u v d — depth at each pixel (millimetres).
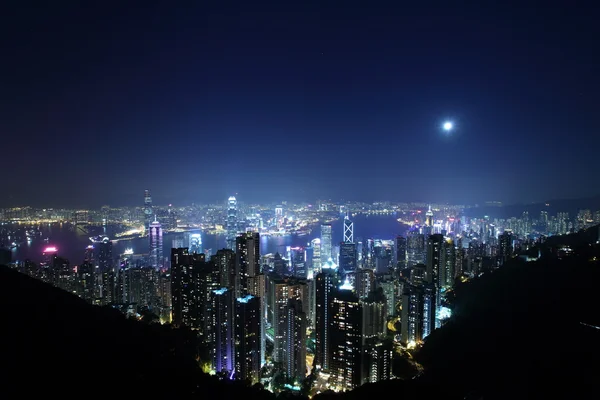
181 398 39344
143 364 42875
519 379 50688
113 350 43250
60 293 55500
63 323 43938
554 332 58906
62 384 31453
